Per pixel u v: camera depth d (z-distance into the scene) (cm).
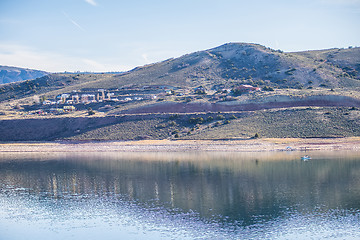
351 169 9644
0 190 8450
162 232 5744
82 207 7050
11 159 13138
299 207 6750
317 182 8462
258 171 9750
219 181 8794
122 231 5825
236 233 5641
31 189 8500
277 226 5888
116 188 8406
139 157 12681
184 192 7906
